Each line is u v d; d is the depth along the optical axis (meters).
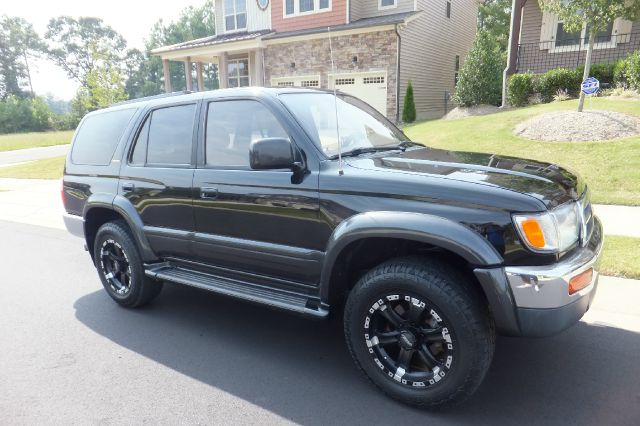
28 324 4.23
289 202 3.12
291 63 19.73
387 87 17.73
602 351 3.34
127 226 4.39
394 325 2.80
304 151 3.11
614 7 9.62
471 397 2.88
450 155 3.44
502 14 32.06
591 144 8.89
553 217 2.47
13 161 21.58
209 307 4.52
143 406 2.93
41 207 9.98
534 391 2.92
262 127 3.36
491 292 2.45
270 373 3.28
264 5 21.66
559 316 2.43
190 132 3.78
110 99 24.88
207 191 3.54
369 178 2.83
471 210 2.52
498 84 16.33
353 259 3.14
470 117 13.97
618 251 4.96
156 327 4.09
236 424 2.73
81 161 4.73
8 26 76.25
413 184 2.69
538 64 15.77
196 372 3.32
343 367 3.34
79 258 6.33
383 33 17.38
